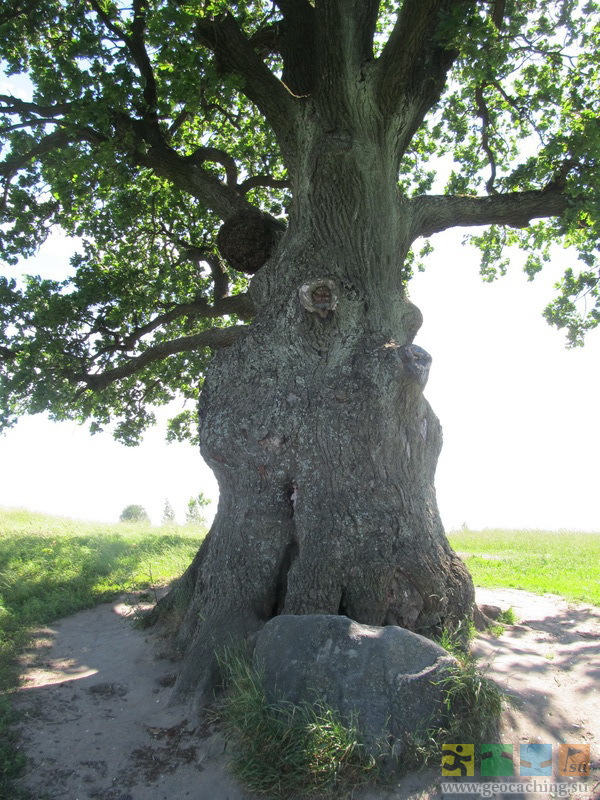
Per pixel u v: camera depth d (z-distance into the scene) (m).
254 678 4.69
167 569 10.31
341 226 6.58
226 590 5.91
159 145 7.97
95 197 10.05
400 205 7.10
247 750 4.31
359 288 6.44
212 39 7.06
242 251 7.35
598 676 5.62
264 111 7.20
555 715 4.92
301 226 6.75
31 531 13.70
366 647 4.60
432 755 4.22
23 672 6.02
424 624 5.90
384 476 5.88
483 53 6.46
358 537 5.68
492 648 6.19
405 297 6.95
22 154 8.23
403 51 6.41
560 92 8.59
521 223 7.94
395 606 5.78
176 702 5.25
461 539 15.27
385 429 5.85
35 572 9.57
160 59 7.47
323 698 4.40
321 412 5.86
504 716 4.75
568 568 11.21
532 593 9.12
